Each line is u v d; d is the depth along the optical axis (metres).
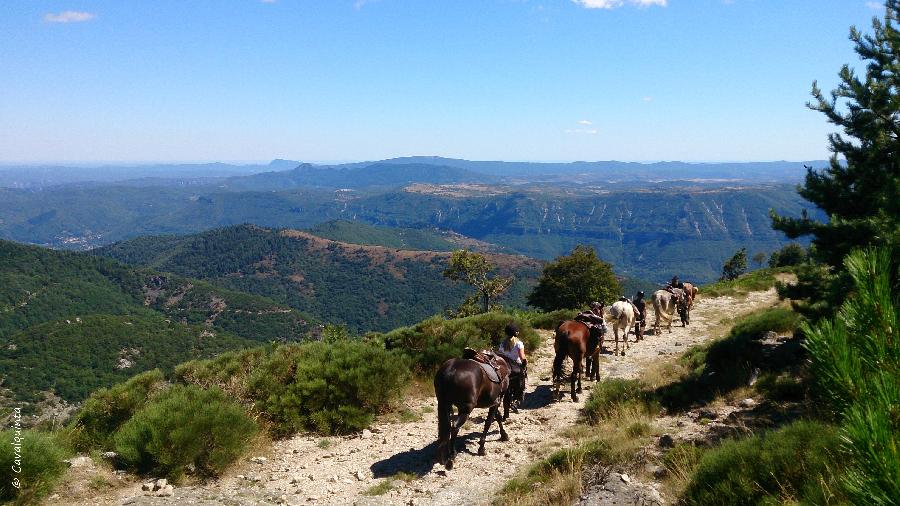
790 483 5.23
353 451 10.18
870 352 2.25
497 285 51.72
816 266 9.63
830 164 9.77
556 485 7.42
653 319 24.83
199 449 8.64
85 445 9.45
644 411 10.41
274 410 11.16
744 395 10.08
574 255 46.31
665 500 6.26
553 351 18.84
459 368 8.91
